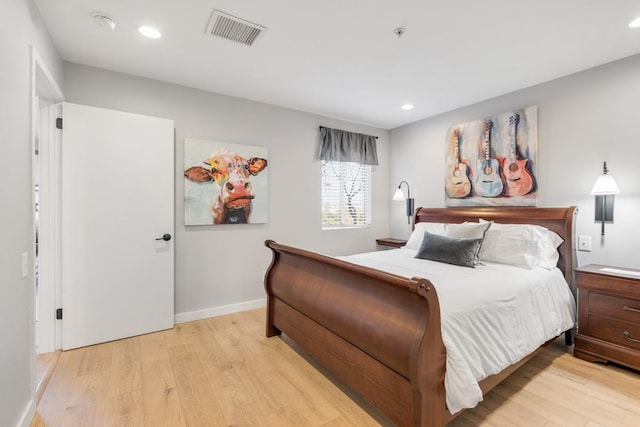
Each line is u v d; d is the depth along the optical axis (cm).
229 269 343
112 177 269
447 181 386
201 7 192
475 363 158
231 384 205
